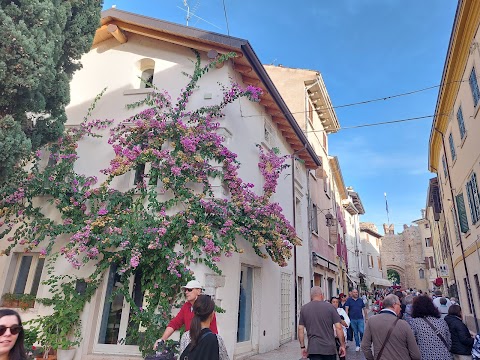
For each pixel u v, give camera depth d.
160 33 9.50
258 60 9.18
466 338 4.89
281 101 11.04
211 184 7.92
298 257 13.50
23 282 8.22
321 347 5.05
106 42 10.30
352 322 10.44
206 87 8.98
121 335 7.38
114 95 9.55
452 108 14.55
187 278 6.85
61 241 8.16
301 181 15.01
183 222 7.29
